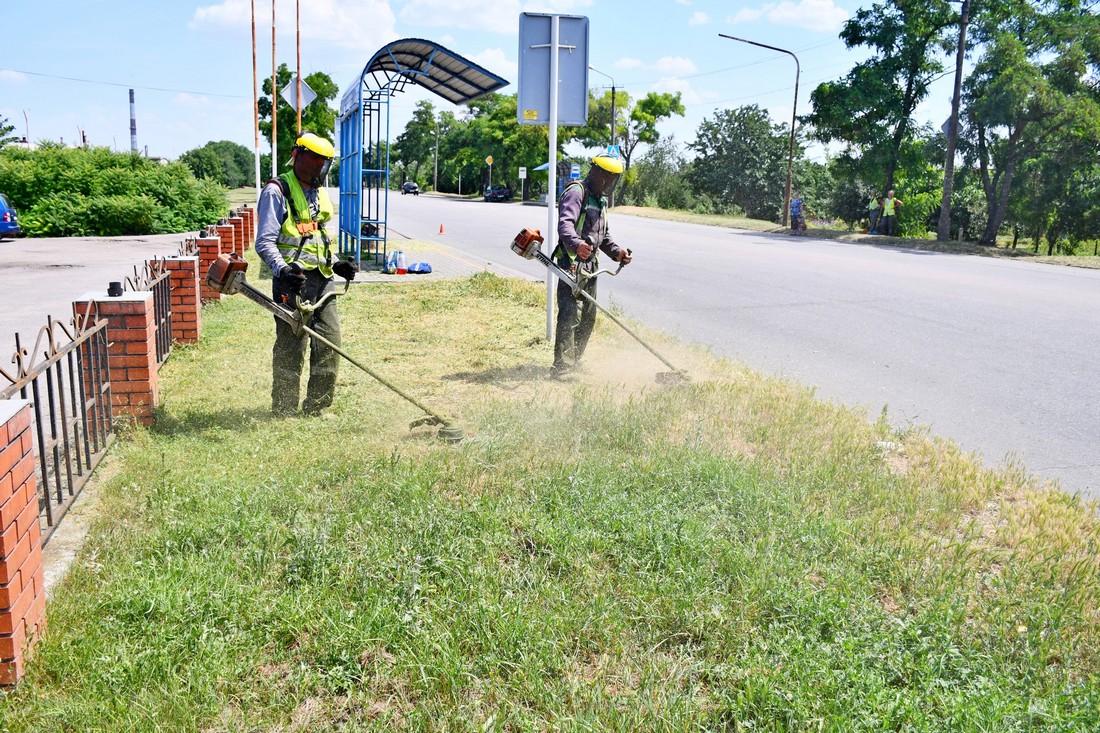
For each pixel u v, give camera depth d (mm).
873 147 31031
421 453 4938
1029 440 5855
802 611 3223
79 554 3660
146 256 18094
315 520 3928
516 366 7461
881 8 30266
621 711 2691
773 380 6945
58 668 2844
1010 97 25219
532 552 3742
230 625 3105
